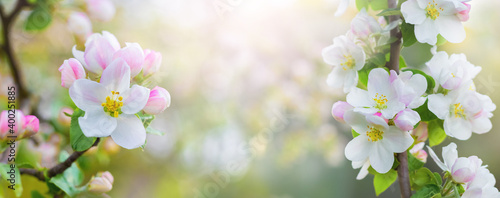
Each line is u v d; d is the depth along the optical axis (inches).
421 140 26.6
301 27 58.0
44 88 39.0
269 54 57.8
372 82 25.3
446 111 25.9
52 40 41.8
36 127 26.9
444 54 26.3
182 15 52.0
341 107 25.5
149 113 24.9
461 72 25.9
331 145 65.1
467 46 53.5
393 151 25.2
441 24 25.8
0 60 34.2
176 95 55.8
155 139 53.8
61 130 33.7
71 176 28.0
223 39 54.7
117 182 50.9
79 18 33.0
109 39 25.3
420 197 25.5
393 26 26.0
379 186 26.6
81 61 25.4
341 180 109.8
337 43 26.9
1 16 32.2
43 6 32.4
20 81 33.1
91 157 32.0
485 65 55.1
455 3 25.4
